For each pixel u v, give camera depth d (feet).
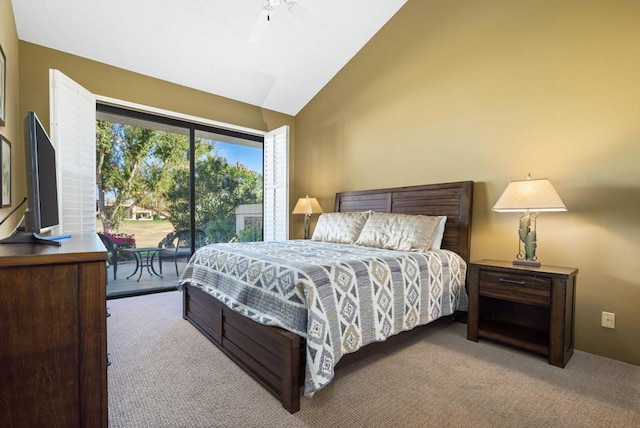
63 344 3.33
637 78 7.06
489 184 9.57
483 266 8.21
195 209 14.35
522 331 8.10
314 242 11.41
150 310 10.66
